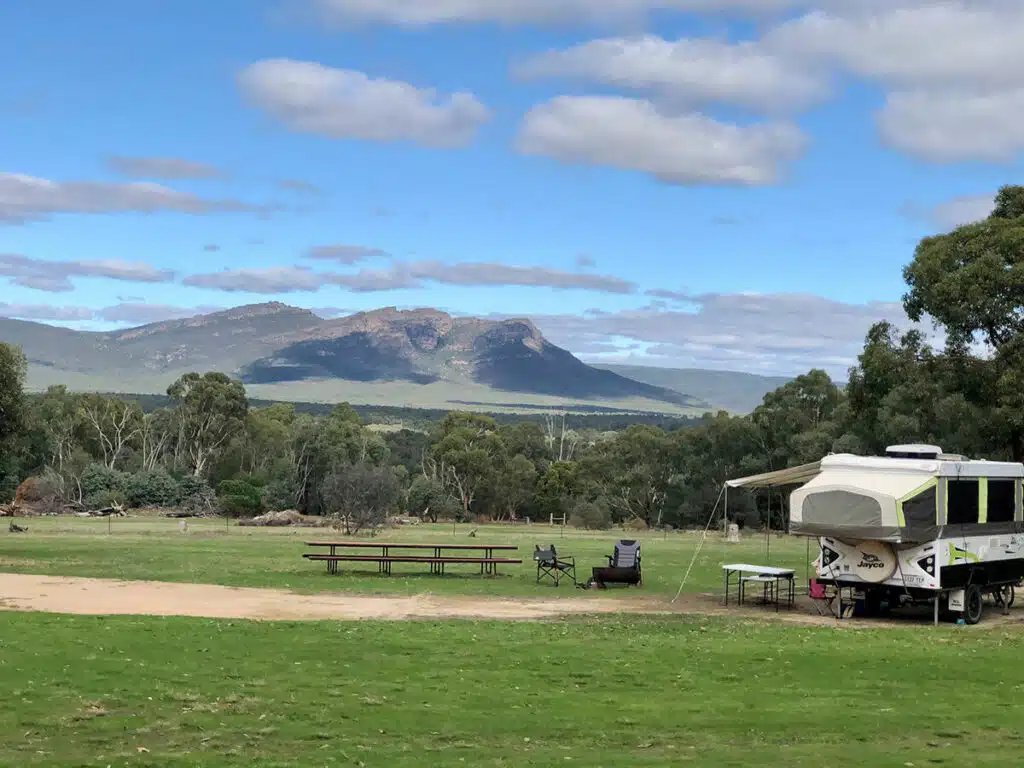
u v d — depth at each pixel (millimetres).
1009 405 26500
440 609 20375
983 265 26547
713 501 83438
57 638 14422
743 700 11586
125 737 9422
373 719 10336
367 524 50562
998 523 20953
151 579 25188
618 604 21875
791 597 22328
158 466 105125
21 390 36938
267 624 16859
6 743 9078
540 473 111938
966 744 9641
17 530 52031
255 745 9266
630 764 8734
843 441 59844
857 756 9078
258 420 113250
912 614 21078
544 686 12195
